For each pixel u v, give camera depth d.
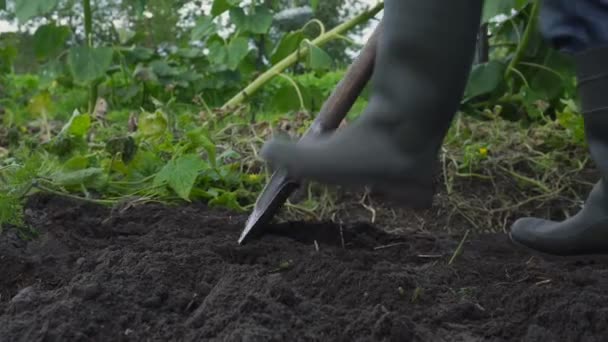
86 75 3.97
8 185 2.13
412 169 1.13
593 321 1.40
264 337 1.30
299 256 1.78
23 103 5.53
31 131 3.82
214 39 4.29
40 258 1.76
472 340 1.39
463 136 3.14
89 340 1.36
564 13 1.30
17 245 1.85
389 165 1.12
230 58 4.07
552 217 2.63
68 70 4.19
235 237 1.99
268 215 1.90
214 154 2.49
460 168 2.82
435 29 1.10
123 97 5.12
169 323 1.43
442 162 2.82
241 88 5.54
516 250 2.06
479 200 2.66
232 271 1.60
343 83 1.79
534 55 3.86
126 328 1.41
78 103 5.30
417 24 1.11
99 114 3.66
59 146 2.53
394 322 1.35
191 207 2.36
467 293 1.59
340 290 1.56
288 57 4.04
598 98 1.46
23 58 9.53
